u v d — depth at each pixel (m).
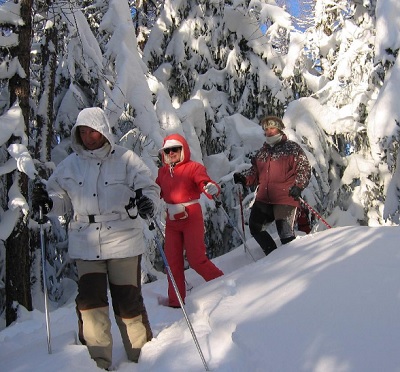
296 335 2.48
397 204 6.93
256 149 8.73
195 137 8.01
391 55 6.59
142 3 11.04
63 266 8.88
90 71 7.02
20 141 5.36
